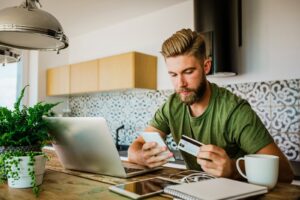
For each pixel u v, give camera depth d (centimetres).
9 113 98
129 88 302
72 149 111
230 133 120
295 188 85
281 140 226
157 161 110
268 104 234
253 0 245
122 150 309
